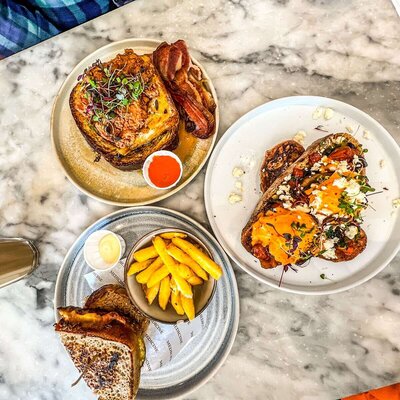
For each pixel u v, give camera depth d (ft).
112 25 2.08
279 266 1.93
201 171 2.02
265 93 2.03
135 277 1.83
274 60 2.04
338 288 1.88
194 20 2.06
